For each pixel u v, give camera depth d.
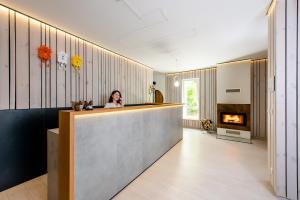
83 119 1.71
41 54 2.78
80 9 2.38
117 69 4.77
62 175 1.62
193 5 2.28
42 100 2.85
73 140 1.59
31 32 2.68
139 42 3.75
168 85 7.91
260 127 5.30
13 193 2.28
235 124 5.29
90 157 1.79
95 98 3.99
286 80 2.05
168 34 3.29
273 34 2.22
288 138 2.06
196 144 4.66
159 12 2.46
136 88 5.74
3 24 2.36
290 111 2.04
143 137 2.90
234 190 2.31
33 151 2.72
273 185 2.30
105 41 3.71
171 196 2.17
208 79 6.62
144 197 2.14
